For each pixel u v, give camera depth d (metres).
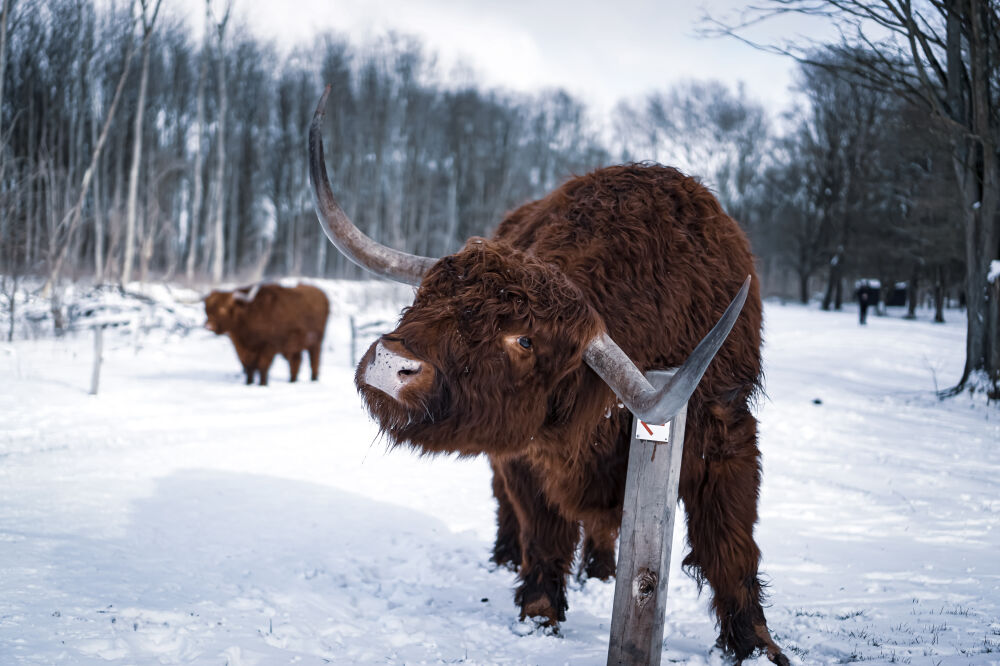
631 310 3.51
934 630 3.97
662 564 3.29
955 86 13.02
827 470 8.08
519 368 2.97
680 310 3.66
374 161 60.50
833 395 13.47
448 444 2.99
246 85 54.00
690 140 58.66
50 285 20.19
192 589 4.29
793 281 82.38
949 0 12.35
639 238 3.71
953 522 6.23
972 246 13.49
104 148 38.81
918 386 14.73
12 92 32.62
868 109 44.94
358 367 3.10
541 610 4.14
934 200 35.47
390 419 2.95
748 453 3.73
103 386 11.78
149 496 6.27
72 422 9.16
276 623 3.92
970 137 12.71
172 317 20.83
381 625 4.11
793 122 52.03
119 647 3.33
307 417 10.71
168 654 3.35
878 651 3.69
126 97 40.47
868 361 18.88
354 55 58.81
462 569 5.14
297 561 5.00
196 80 50.12
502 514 5.21
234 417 10.35
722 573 3.69
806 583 4.83
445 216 62.84
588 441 3.48
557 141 68.00
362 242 3.44
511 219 5.08
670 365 3.61
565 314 3.01
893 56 12.30
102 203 39.62
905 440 9.73
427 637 3.94
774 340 24.61
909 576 4.95
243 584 4.48
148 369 14.39
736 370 3.77
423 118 61.31
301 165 56.31
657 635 3.30
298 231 52.19
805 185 53.47
